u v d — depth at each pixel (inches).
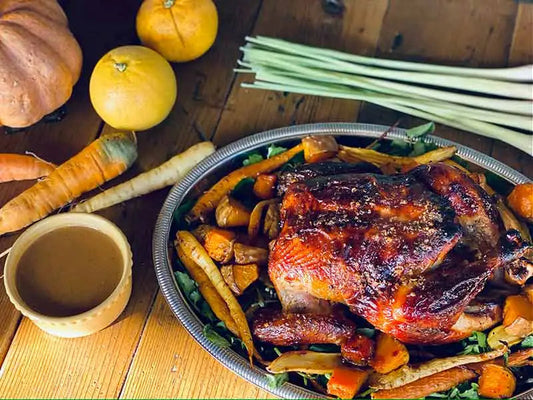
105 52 29.5
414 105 27.4
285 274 21.3
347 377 21.2
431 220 20.5
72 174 25.6
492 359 22.0
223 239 23.1
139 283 24.8
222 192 24.8
